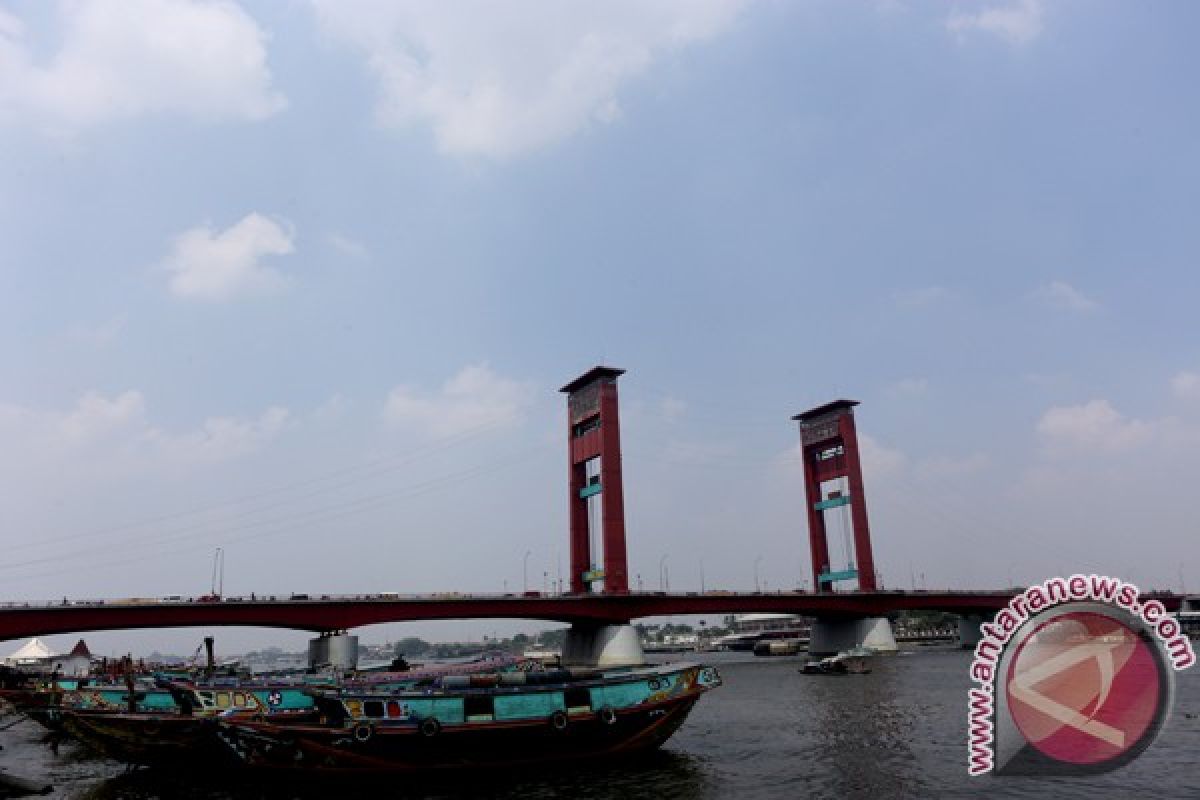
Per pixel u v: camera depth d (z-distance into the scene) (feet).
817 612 531.09
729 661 548.72
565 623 481.87
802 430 621.72
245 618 359.05
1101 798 109.40
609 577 462.60
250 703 145.59
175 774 143.74
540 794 120.67
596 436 498.69
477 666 190.60
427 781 128.36
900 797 112.88
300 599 370.73
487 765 131.34
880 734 166.40
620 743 140.36
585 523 516.32
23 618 317.22
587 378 507.71
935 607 556.92
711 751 152.56
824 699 242.58
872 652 506.07
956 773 125.49
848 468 583.99
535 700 134.10
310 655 384.27
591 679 142.61
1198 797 109.09
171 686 148.77
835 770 131.95
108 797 127.13
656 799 115.75
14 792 118.73
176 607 342.23
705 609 481.46
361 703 127.34
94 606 327.88
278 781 129.29
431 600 399.44
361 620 384.47
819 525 609.01
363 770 126.21
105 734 143.84
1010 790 114.52
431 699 129.08
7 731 226.17
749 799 114.73
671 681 147.54
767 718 199.93
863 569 560.20
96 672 259.39
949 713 195.93
